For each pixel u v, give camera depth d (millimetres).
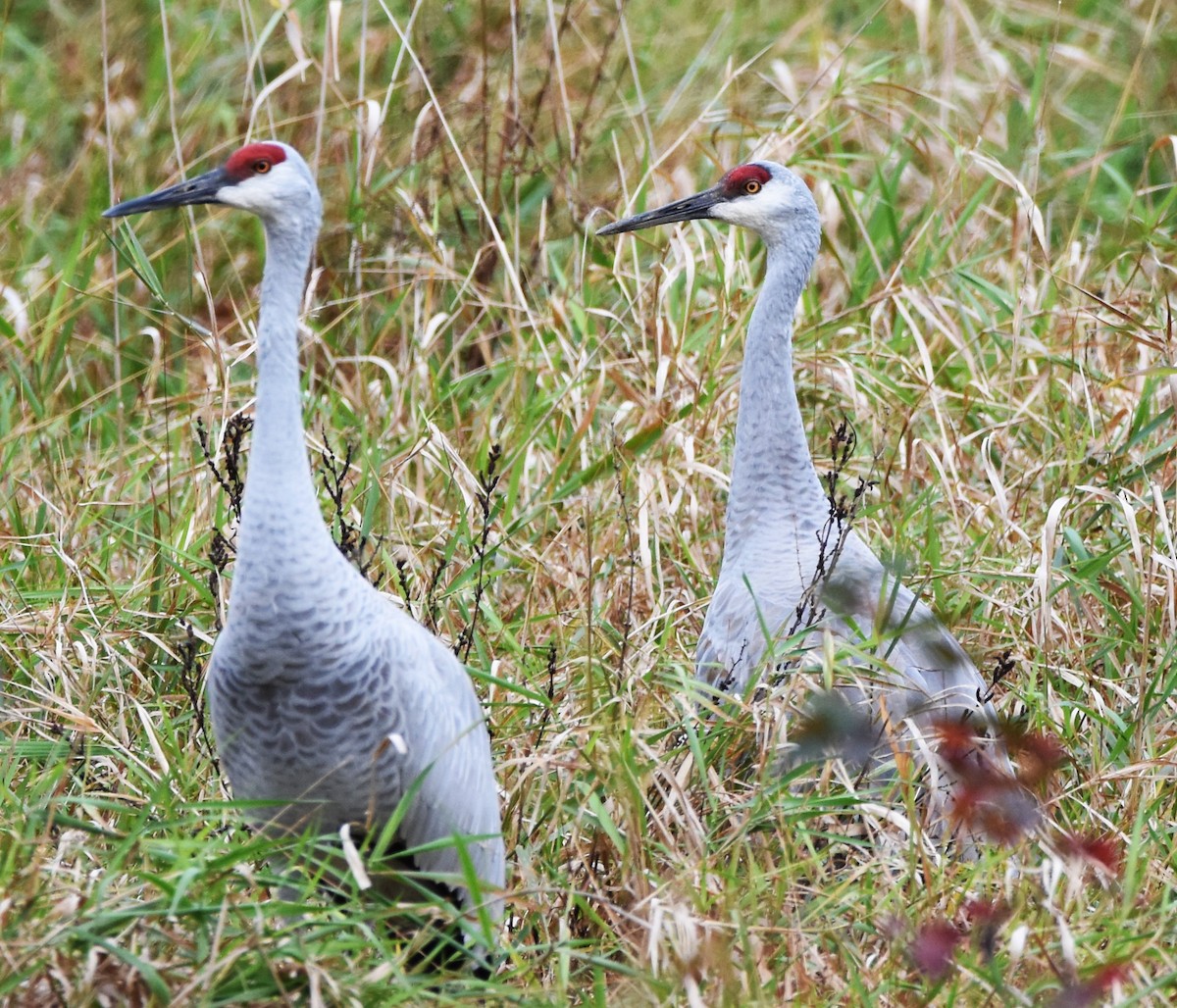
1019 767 8797
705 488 11531
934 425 12266
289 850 7684
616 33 15586
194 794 8500
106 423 12570
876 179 14109
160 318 13625
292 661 7332
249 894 7973
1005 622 10234
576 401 12094
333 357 12617
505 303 13156
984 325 12750
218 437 11297
